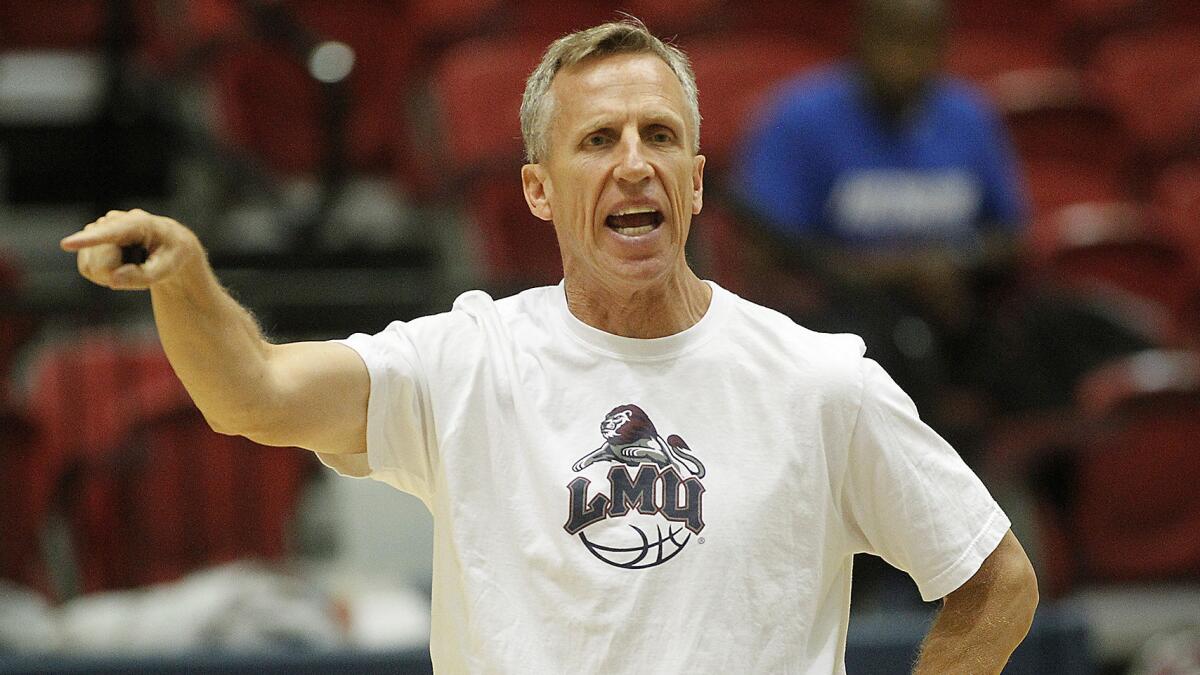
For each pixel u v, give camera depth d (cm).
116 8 1923
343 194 2011
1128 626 1861
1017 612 782
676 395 757
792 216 1733
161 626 1494
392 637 1515
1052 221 2289
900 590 1616
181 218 2048
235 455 1661
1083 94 2444
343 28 2298
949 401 1634
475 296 792
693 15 2362
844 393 763
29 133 2248
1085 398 1733
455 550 743
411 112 2314
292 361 722
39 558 1650
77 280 1889
